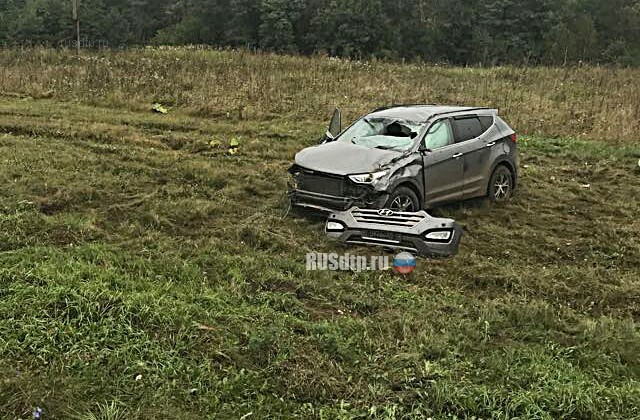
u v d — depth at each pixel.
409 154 8.29
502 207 9.50
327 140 9.18
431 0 49.59
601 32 52.38
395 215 7.06
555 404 4.60
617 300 6.53
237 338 5.19
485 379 4.91
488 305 6.14
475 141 9.24
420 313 5.89
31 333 4.93
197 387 4.60
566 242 8.20
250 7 48.19
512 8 49.94
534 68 29.28
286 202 8.90
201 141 12.41
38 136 11.91
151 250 6.83
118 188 8.93
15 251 6.30
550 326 5.85
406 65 27.75
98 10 50.41
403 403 4.59
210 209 8.34
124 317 5.18
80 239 6.95
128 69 20.53
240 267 6.61
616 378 5.11
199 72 20.45
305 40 48.06
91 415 4.21
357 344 5.29
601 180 11.41
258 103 16.73
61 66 20.75
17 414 4.18
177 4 54.59
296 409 4.49
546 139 14.37
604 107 17.72
